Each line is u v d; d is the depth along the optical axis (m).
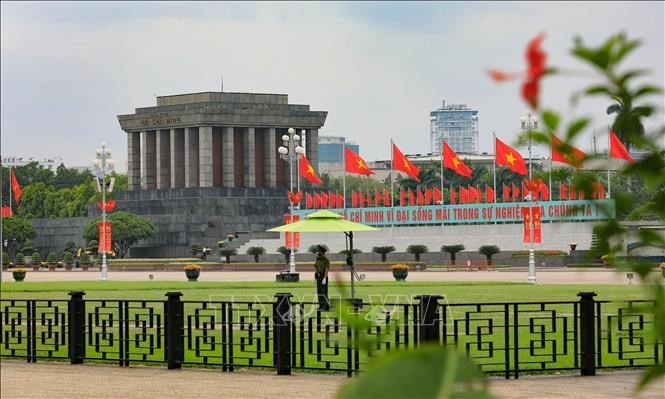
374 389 5.10
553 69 5.68
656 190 6.80
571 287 93.94
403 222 183.25
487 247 163.38
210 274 150.50
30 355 42.56
